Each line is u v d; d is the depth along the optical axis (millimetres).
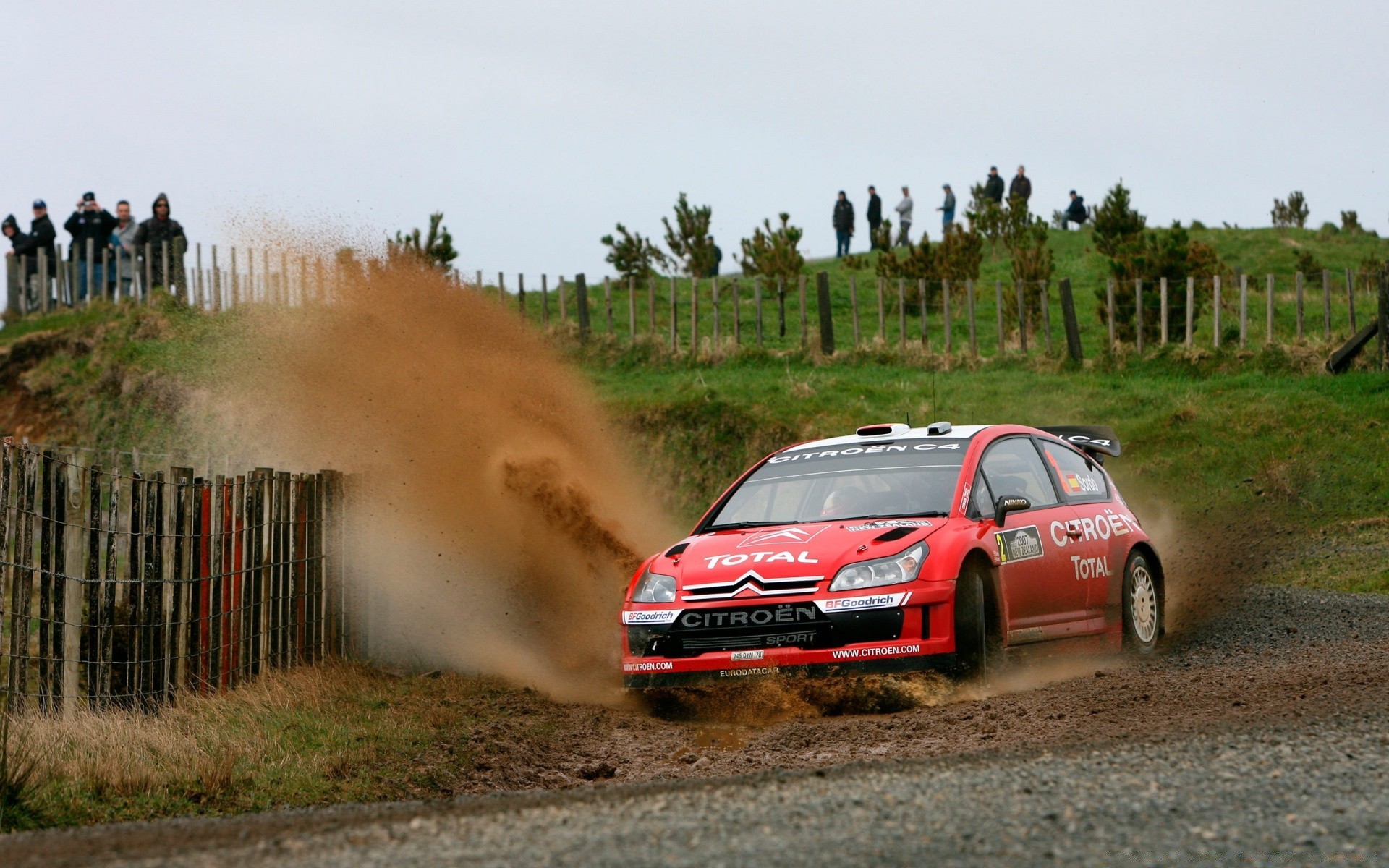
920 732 16922
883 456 23031
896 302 78625
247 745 17734
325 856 9742
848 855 9281
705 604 19734
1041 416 55156
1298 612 27484
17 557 19828
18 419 64938
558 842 9922
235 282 64125
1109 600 23703
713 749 17578
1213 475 47719
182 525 20797
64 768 15992
